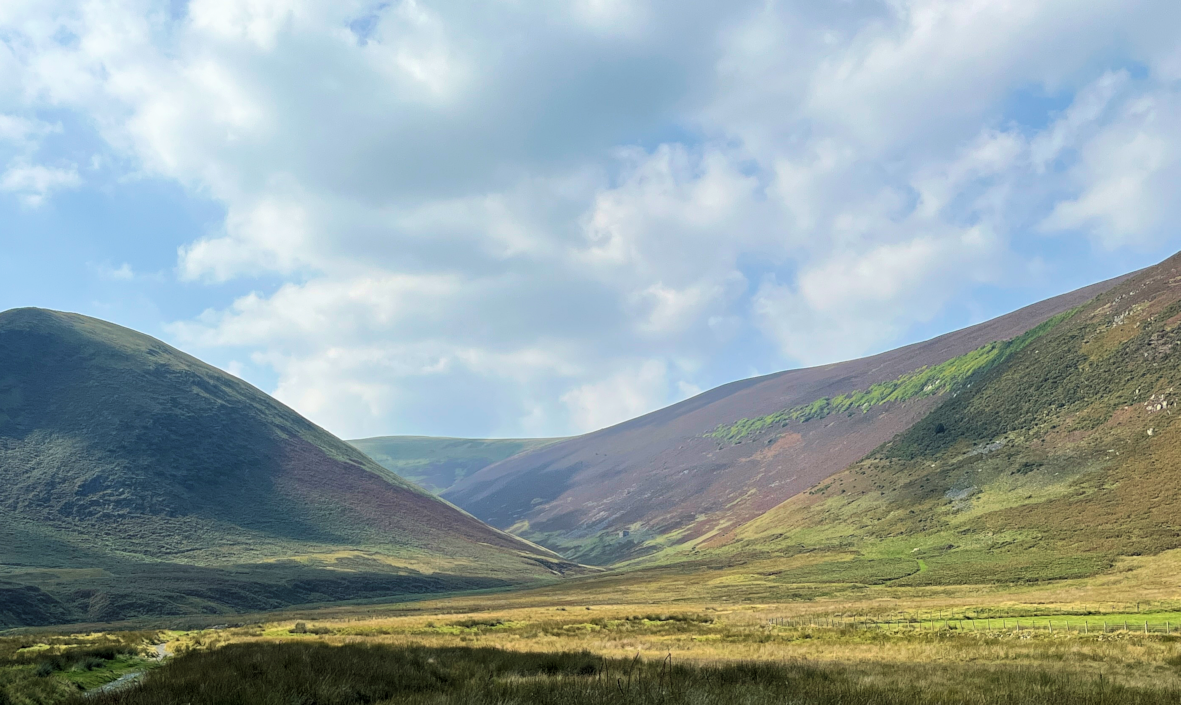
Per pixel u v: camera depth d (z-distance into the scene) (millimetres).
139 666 25797
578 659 24500
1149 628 43281
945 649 31672
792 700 13648
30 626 94875
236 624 83438
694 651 33906
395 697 15086
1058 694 14828
